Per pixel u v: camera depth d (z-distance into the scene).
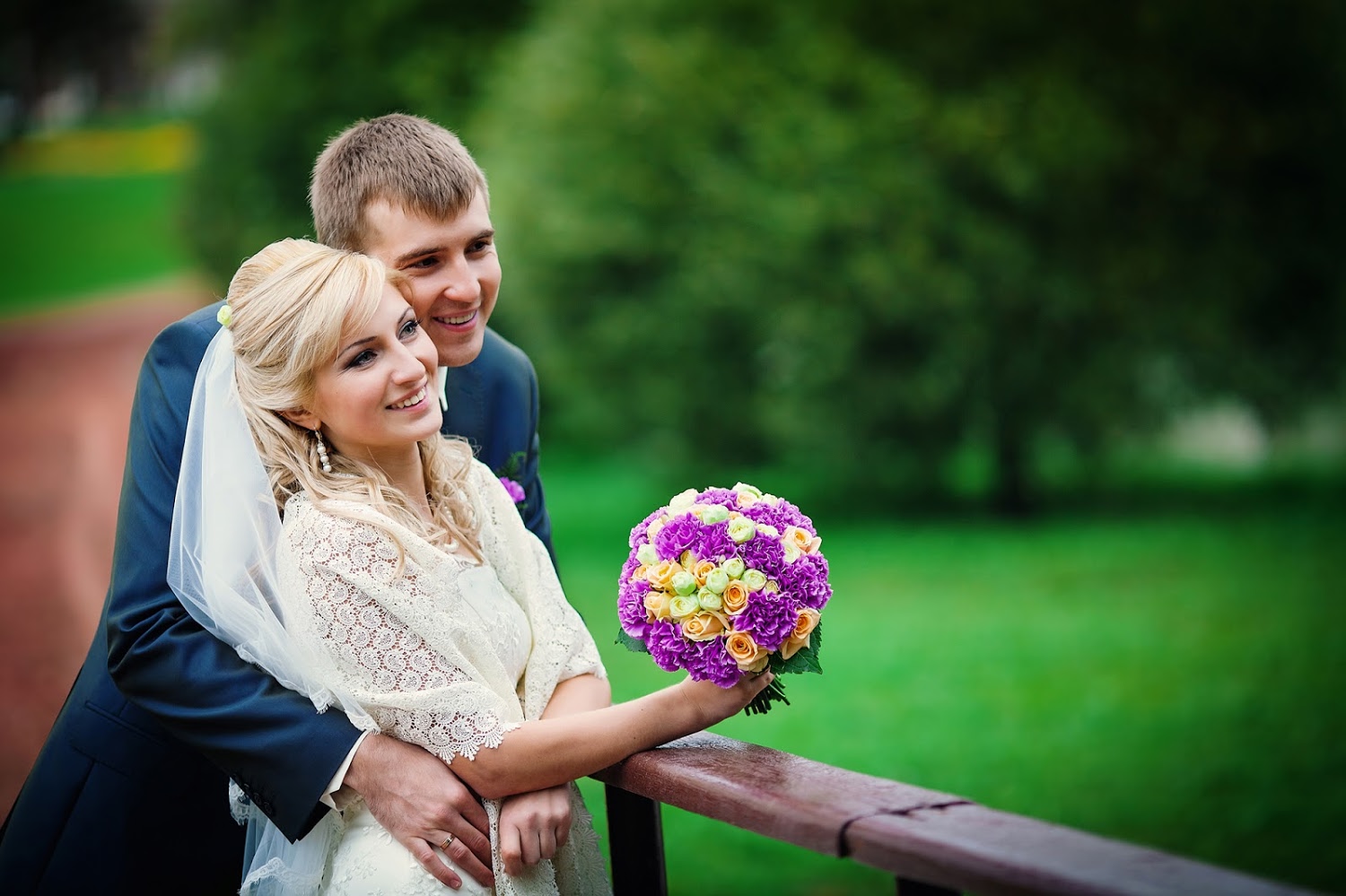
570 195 11.01
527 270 11.14
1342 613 8.23
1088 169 10.96
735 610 1.67
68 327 18.11
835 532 11.37
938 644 7.69
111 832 2.05
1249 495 12.76
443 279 2.09
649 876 1.79
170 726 1.83
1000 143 10.82
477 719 1.75
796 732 6.07
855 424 11.22
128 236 21.53
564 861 1.91
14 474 11.86
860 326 10.87
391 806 1.74
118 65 24.23
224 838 2.13
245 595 1.82
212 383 1.87
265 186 16.16
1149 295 11.36
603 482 14.59
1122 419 11.90
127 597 1.91
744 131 10.88
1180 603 8.62
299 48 15.81
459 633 1.82
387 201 2.05
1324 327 12.26
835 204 10.64
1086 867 1.22
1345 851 4.56
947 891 1.33
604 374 11.26
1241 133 11.55
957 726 6.13
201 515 1.83
